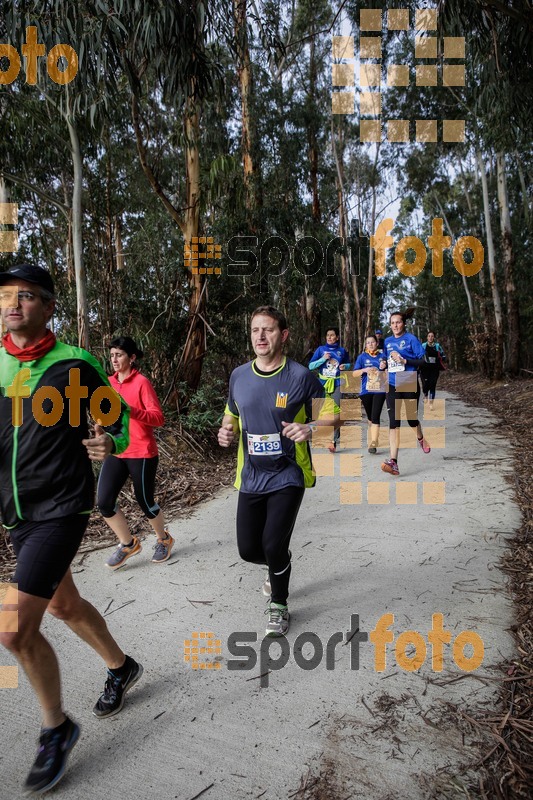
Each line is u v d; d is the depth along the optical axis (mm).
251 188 13266
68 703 2549
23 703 2582
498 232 25641
